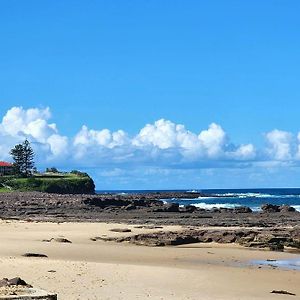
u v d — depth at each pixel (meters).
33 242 58.53
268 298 31.52
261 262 49.75
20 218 98.00
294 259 52.12
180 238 63.22
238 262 49.28
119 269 39.50
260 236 63.28
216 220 99.12
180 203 185.38
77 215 108.88
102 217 104.69
